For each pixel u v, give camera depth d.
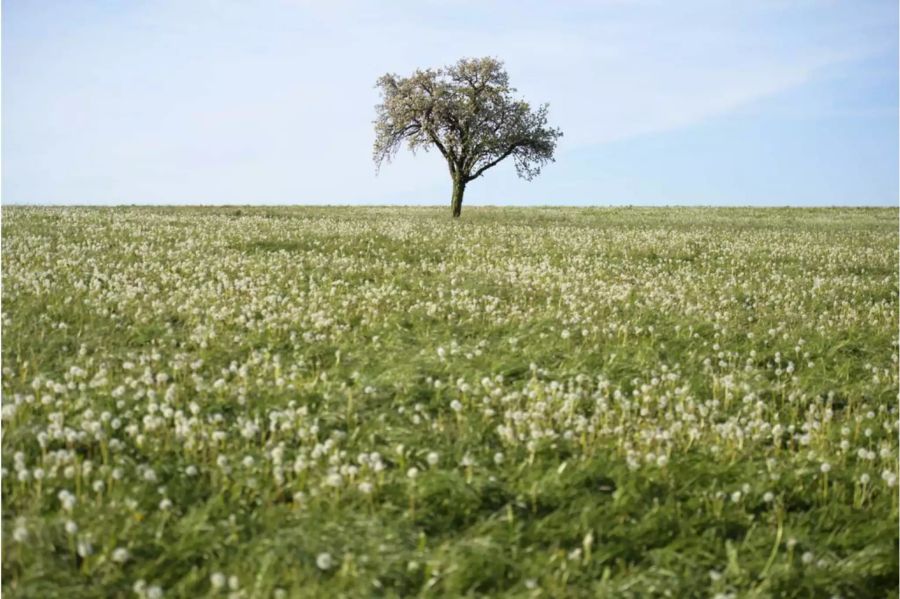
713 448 8.38
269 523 6.45
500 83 51.56
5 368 9.84
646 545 6.64
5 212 30.95
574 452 8.22
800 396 10.56
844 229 40.06
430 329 13.16
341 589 5.64
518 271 19.78
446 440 8.41
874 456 8.40
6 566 5.71
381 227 30.52
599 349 12.36
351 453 8.02
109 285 15.58
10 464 7.33
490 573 6.01
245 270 18.09
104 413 8.26
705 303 16.36
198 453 7.87
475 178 51.84
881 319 15.55
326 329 12.98
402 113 50.75
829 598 6.19
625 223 41.81
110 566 5.86
